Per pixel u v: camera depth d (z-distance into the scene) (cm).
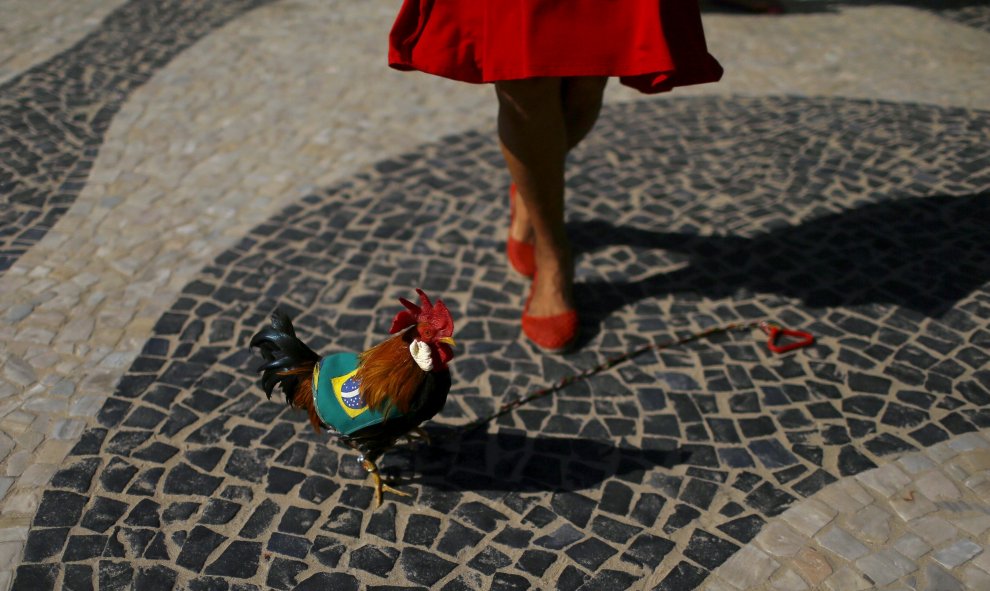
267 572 271
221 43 703
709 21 753
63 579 266
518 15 278
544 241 367
